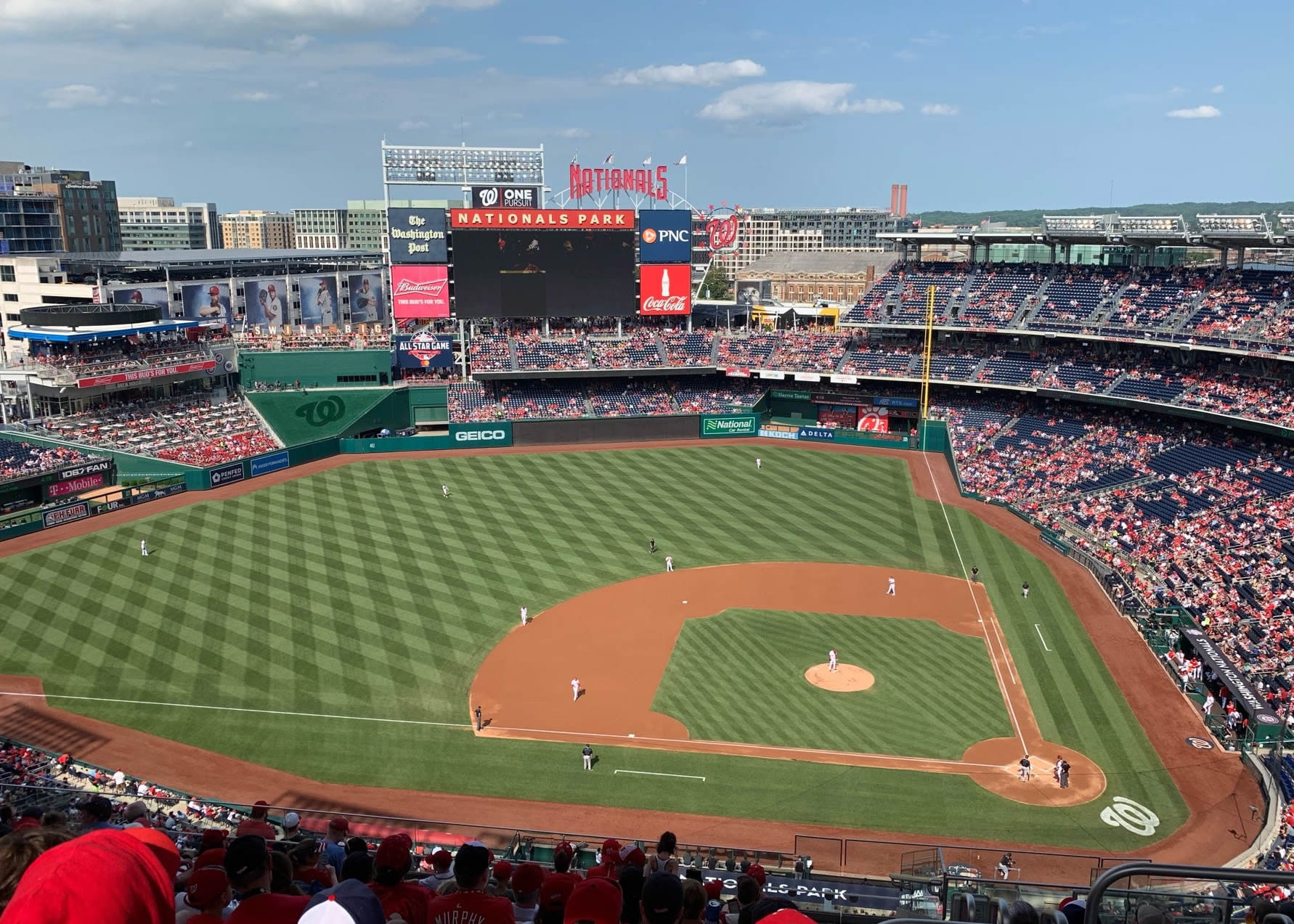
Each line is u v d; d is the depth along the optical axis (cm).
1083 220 9088
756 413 10106
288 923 818
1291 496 6391
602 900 1034
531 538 6969
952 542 6981
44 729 4388
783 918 746
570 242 10062
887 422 10206
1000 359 9562
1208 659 4731
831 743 4306
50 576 6100
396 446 9306
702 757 4206
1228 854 3491
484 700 4697
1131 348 8919
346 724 4478
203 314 11431
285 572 6228
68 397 8519
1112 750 4241
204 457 8369
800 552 6756
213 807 3728
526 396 10075
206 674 4909
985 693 4744
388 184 10656
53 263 11694
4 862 541
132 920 486
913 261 10750
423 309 10012
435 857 1991
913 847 3550
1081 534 6888
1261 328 7662
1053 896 1875
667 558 6391
